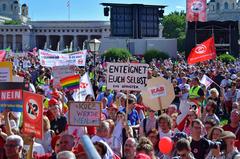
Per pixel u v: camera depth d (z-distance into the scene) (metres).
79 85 19.25
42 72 30.20
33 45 173.25
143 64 13.97
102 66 45.69
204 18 95.50
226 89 25.17
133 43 92.81
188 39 78.62
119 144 12.40
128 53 78.75
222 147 10.33
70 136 9.30
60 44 172.62
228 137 10.25
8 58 45.22
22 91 10.27
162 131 11.57
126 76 14.05
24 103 9.92
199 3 95.19
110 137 11.69
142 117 15.53
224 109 23.48
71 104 10.73
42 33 173.00
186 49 78.81
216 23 78.25
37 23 172.62
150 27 95.19
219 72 30.22
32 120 9.76
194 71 34.59
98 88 26.72
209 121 12.46
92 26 168.75
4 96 10.37
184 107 13.85
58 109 13.60
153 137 11.52
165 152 9.62
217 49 79.06
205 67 43.59
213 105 14.20
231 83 23.66
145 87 14.05
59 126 13.44
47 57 25.64
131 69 14.02
